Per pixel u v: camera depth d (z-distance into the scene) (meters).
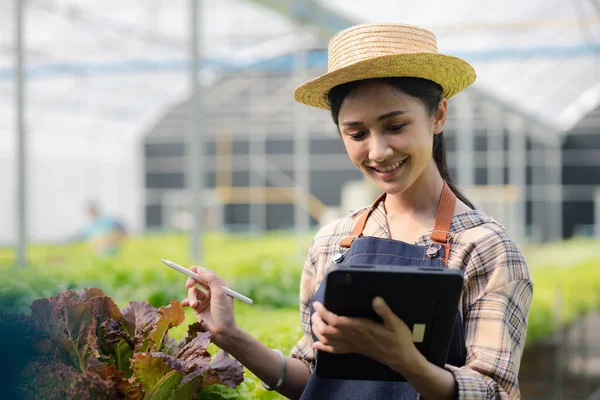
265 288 8.95
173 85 25.38
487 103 20.72
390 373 2.09
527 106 23.36
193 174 11.23
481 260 2.17
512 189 26.52
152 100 26.98
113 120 28.45
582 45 17.89
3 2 17.20
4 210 29.42
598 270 13.47
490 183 27.38
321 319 1.96
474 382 1.98
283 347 3.65
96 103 26.69
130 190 30.25
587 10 15.98
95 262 11.93
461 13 16.41
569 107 24.84
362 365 2.08
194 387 2.26
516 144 26.48
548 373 9.41
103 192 30.38
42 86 24.16
